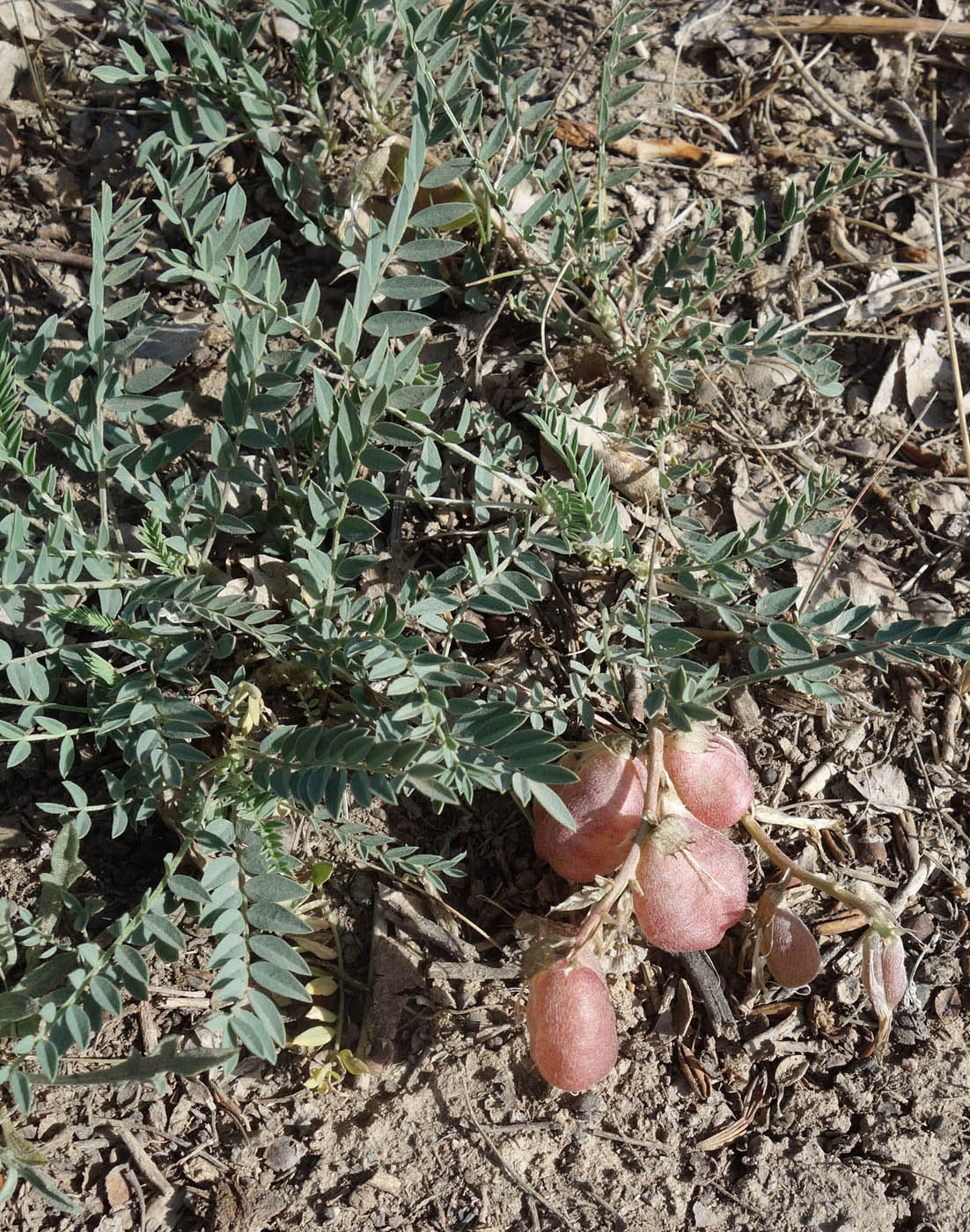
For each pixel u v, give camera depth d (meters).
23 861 0.34
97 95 0.40
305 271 0.39
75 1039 0.28
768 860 0.35
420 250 0.32
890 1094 0.33
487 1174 0.32
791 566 0.37
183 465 0.37
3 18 0.40
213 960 0.29
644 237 0.40
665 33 0.43
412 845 0.34
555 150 0.41
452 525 0.37
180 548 0.32
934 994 0.34
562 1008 0.31
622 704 0.33
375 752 0.28
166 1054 0.29
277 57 0.40
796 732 0.36
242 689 0.33
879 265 0.41
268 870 0.31
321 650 0.32
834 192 0.35
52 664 0.34
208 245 0.32
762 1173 0.33
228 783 0.32
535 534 0.33
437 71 0.40
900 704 0.37
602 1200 0.32
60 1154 0.32
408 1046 0.33
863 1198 0.33
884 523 0.38
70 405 0.32
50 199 0.39
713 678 0.32
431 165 0.38
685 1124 0.33
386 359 0.31
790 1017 0.34
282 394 0.32
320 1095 0.33
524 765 0.29
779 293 0.40
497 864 0.35
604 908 0.31
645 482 0.37
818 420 0.39
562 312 0.38
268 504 0.36
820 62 0.43
